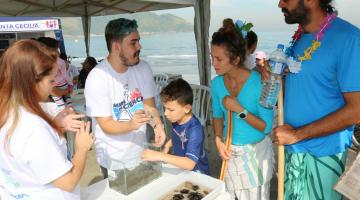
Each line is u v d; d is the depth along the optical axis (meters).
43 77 1.06
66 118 1.24
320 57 1.39
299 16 1.42
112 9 7.16
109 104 1.75
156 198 1.35
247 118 1.69
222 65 1.66
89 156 3.96
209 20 4.80
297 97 1.52
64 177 1.08
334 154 1.48
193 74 19.52
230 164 1.88
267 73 1.54
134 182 1.43
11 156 1.03
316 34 1.41
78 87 5.92
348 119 1.34
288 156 1.65
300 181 1.59
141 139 1.95
